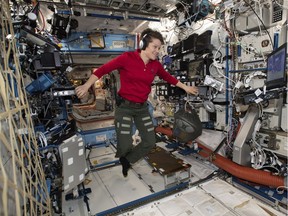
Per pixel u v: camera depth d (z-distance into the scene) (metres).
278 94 1.96
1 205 1.07
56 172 2.32
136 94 1.90
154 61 1.95
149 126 2.09
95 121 5.35
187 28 3.97
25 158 1.65
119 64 1.80
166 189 2.52
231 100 2.96
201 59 3.28
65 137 2.33
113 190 2.60
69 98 3.14
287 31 2.24
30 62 2.44
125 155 2.23
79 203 2.36
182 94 3.80
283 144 2.28
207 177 2.79
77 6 3.32
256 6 2.53
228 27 3.00
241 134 2.50
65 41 4.28
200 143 3.36
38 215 1.70
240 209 2.00
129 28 4.75
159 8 3.72
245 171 2.36
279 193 2.18
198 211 2.02
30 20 2.32
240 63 2.89
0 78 1.14
